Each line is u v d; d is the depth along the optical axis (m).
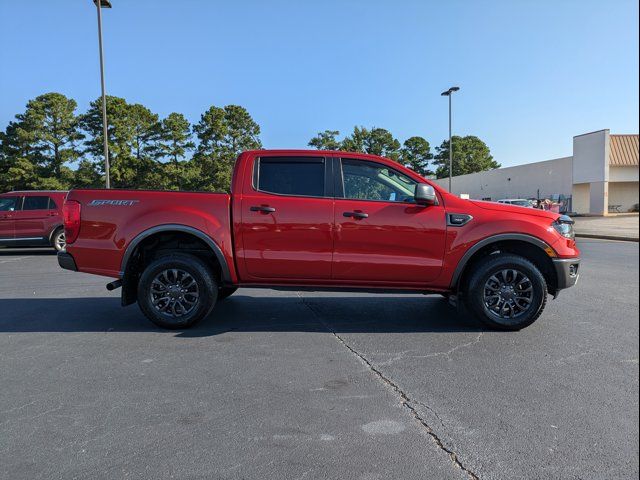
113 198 5.46
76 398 3.61
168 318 5.45
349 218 5.30
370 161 5.52
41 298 7.52
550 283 5.58
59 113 46.22
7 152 45.66
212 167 51.38
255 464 2.72
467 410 3.38
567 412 3.35
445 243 5.29
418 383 3.88
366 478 2.58
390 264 5.31
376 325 5.74
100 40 19.88
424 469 2.66
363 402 3.52
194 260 5.44
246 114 53.81
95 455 2.81
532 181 45.34
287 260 5.34
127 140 47.09
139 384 3.89
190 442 2.96
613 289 8.10
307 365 4.33
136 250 5.55
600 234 20.89
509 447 2.89
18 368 4.27
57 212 14.54
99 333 5.41
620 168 38.41
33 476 2.61
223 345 4.93
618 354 4.60
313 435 3.04
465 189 58.75
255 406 3.46
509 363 4.35
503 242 5.51
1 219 14.07
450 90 34.41
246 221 5.36
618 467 2.67
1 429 3.13
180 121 50.38
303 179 5.48
